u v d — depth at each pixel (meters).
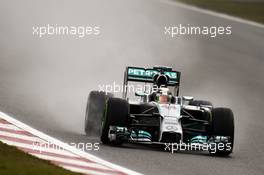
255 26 126.94
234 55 102.62
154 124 48.81
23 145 42.78
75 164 39.81
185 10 132.38
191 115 50.69
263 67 97.00
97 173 38.28
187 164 43.34
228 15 133.62
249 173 42.81
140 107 49.88
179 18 124.56
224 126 47.12
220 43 109.75
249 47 109.38
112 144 47.16
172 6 134.62
